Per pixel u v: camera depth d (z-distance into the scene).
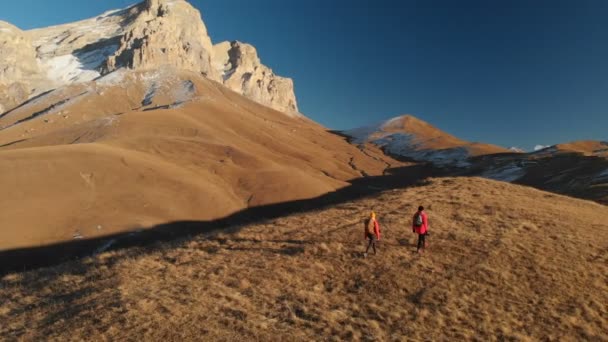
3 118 195.12
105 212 62.34
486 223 25.34
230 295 17.45
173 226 65.00
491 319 15.97
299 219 28.80
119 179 72.00
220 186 91.62
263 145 175.25
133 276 20.23
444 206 29.38
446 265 20.08
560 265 19.83
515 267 19.69
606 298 17.30
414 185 41.19
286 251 22.38
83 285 19.98
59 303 17.94
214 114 184.75
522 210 28.20
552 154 174.75
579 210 30.16
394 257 20.91
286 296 17.53
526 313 16.36
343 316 16.08
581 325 15.54
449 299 17.22
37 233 53.28
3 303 19.09
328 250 21.91
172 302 16.73
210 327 14.88
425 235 22.05
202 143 113.69
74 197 62.91
